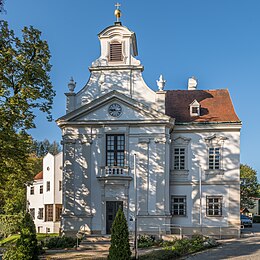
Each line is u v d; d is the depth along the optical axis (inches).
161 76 1584.6
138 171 1533.0
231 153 1614.2
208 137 1625.2
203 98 1761.8
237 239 1494.8
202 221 1593.3
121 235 900.0
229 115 1656.0
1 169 1238.9
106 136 1563.7
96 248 1277.1
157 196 1513.3
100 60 1617.9
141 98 1581.0
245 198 3282.5
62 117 1568.7
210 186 1606.8
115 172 1531.7
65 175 1553.9
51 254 1148.5
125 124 1546.5
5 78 1195.9
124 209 1513.3
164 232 1491.1
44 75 1246.3
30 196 2596.0
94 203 1533.0
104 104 1562.5
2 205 2142.0
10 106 1175.0
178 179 1620.3
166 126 1547.7
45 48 1256.2
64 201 1545.3
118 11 1660.9
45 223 2429.9
